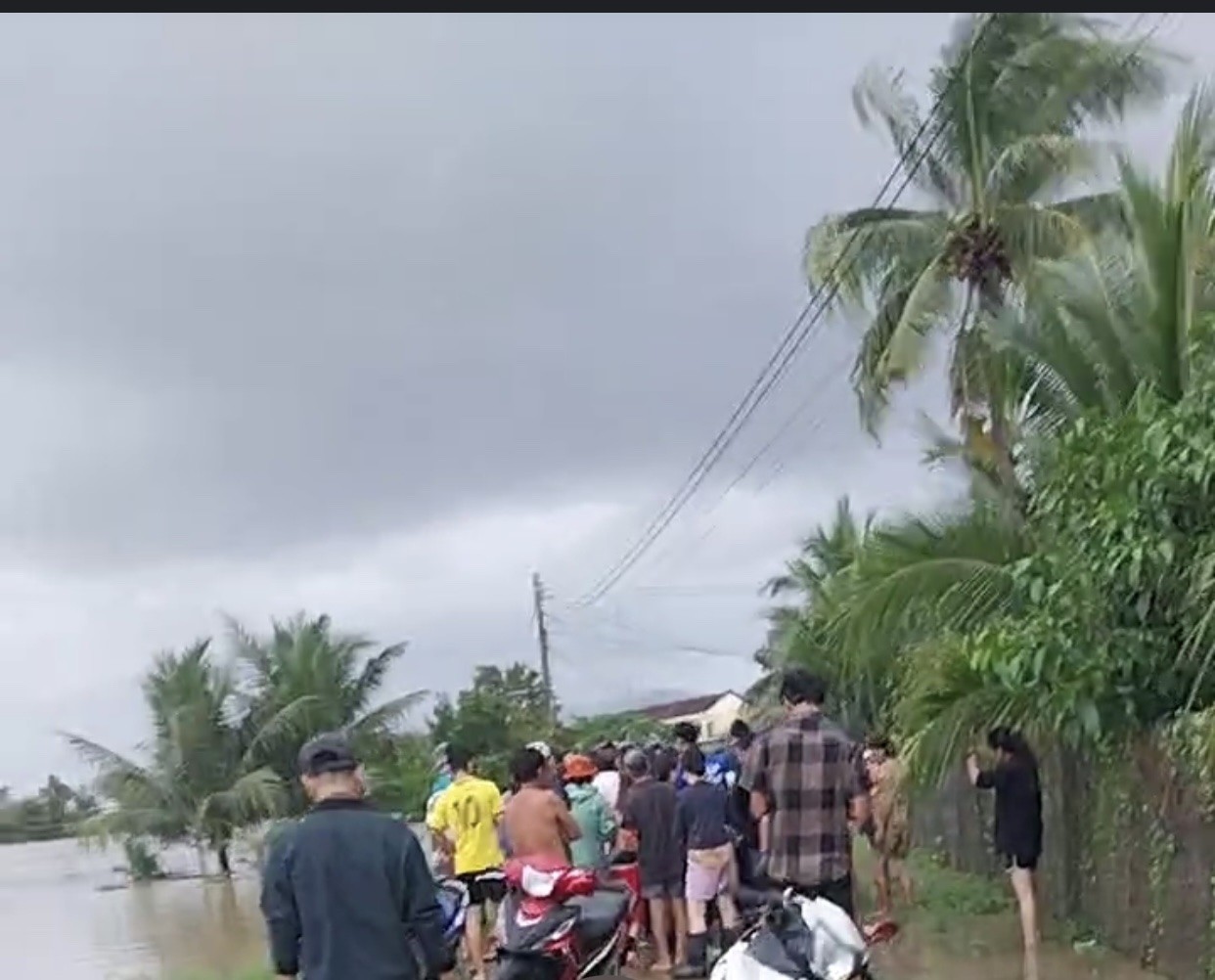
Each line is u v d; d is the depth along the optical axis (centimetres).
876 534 1656
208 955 2248
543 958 995
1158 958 1171
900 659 1641
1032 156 2081
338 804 640
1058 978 1177
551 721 5266
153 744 4716
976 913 1524
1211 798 1070
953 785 1869
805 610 3138
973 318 2105
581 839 1241
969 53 2114
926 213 2198
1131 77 2120
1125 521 1157
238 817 4591
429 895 639
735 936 816
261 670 4806
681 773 1438
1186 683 1188
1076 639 1198
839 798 927
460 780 1311
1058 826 1434
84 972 2166
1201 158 1418
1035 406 1600
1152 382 1320
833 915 711
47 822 10594
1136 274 1471
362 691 4922
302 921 624
